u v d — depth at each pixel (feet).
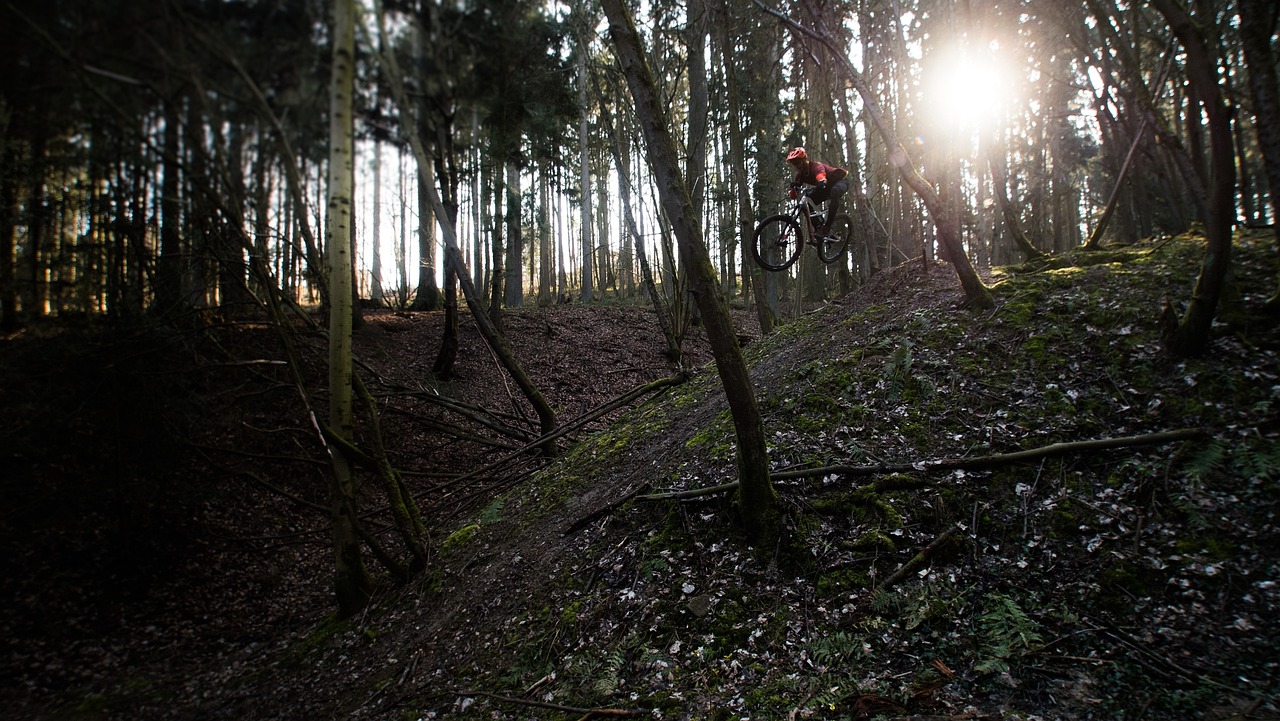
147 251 19.04
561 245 89.40
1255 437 14.48
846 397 20.97
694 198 48.96
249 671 18.49
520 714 13.43
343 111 10.46
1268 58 15.93
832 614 13.78
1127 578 12.80
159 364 20.98
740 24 42.06
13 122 10.09
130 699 16.84
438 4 11.82
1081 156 72.54
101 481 20.11
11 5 8.18
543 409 32.76
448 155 14.73
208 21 9.23
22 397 18.15
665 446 23.48
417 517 22.91
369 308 59.16
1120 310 19.92
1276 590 11.74
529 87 25.80
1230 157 15.67
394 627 18.88
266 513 27.43
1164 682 10.77
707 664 13.34
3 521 18.79
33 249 18.04
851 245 47.83
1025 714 10.62
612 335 59.21
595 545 18.70
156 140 10.64
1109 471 15.20
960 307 23.85
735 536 16.80
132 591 21.22
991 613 12.82
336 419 18.98
